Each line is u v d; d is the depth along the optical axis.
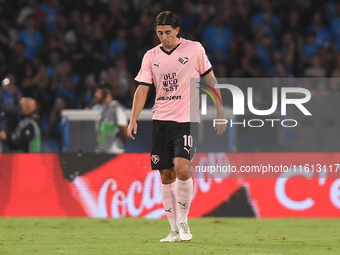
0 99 39.44
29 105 29.98
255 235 20.50
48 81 44.59
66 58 46.56
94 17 49.94
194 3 52.84
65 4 50.16
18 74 44.44
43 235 20.12
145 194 27.05
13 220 25.62
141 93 17.73
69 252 15.41
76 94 44.66
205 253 15.16
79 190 27.23
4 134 29.64
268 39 49.41
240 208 26.98
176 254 14.98
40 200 27.28
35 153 27.47
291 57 49.38
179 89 17.16
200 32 49.97
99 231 21.64
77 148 29.69
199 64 17.50
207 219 26.27
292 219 26.39
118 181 27.19
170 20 16.89
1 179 27.38
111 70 43.03
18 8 49.59
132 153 27.30
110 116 28.62
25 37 47.59
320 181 27.16
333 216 27.02
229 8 50.62
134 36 48.19
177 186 17.22
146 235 20.25
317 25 52.19
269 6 51.75
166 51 17.44
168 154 17.39
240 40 49.47
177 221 17.91
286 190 27.11
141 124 30.03
